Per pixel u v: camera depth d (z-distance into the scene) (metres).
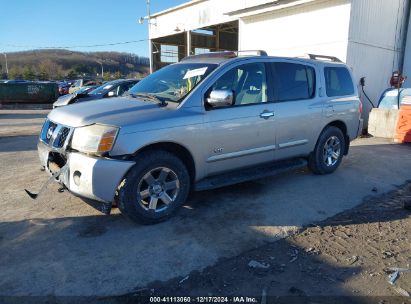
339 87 6.31
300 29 11.61
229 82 4.68
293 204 4.88
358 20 10.48
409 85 12.60
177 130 4.09
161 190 4.14
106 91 10.98
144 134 3.86
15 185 5.55
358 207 4.86
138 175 3.89
